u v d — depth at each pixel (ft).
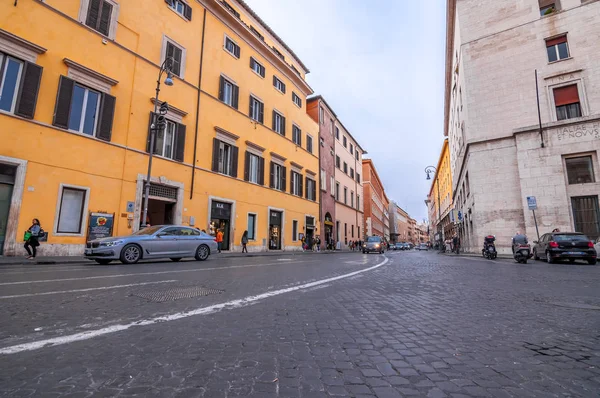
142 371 7.48
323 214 116.57
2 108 39.22
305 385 6.95
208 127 67.56
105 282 20.03
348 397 6.41
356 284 22.39
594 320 12.73
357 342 9.93
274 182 88.12
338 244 125.59
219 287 19.34
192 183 62.23
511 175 71.05
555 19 70.23
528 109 71.15
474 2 80.74
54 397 6.13
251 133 80.33
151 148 50.14
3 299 14.57
